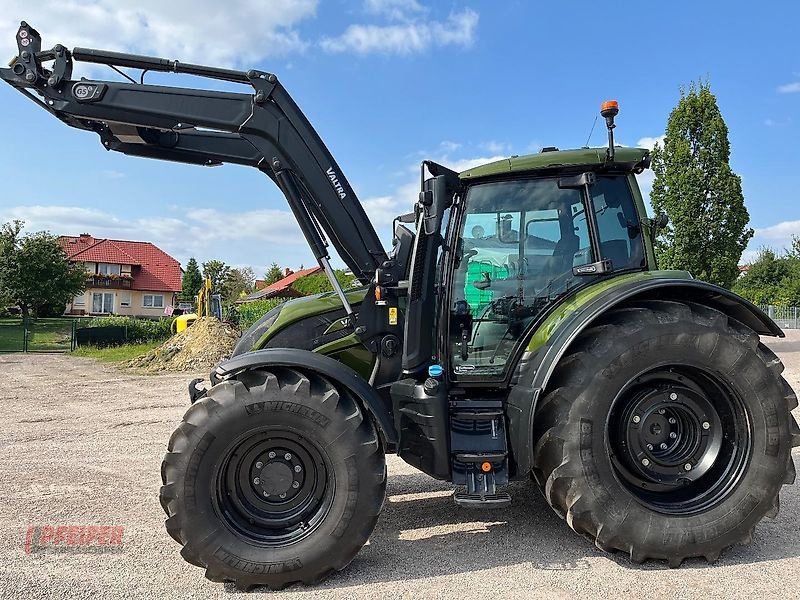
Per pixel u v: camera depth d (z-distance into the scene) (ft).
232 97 12.94
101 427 25.48
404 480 17.12
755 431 11.33
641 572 10.80
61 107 12.73
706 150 52.65
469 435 11.75
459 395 12.68
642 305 11.70
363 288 13.92
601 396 11.05
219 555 10.30
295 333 13.32
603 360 11.08
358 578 10.78
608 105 12.15
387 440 10.87
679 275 12.03
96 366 54.49
